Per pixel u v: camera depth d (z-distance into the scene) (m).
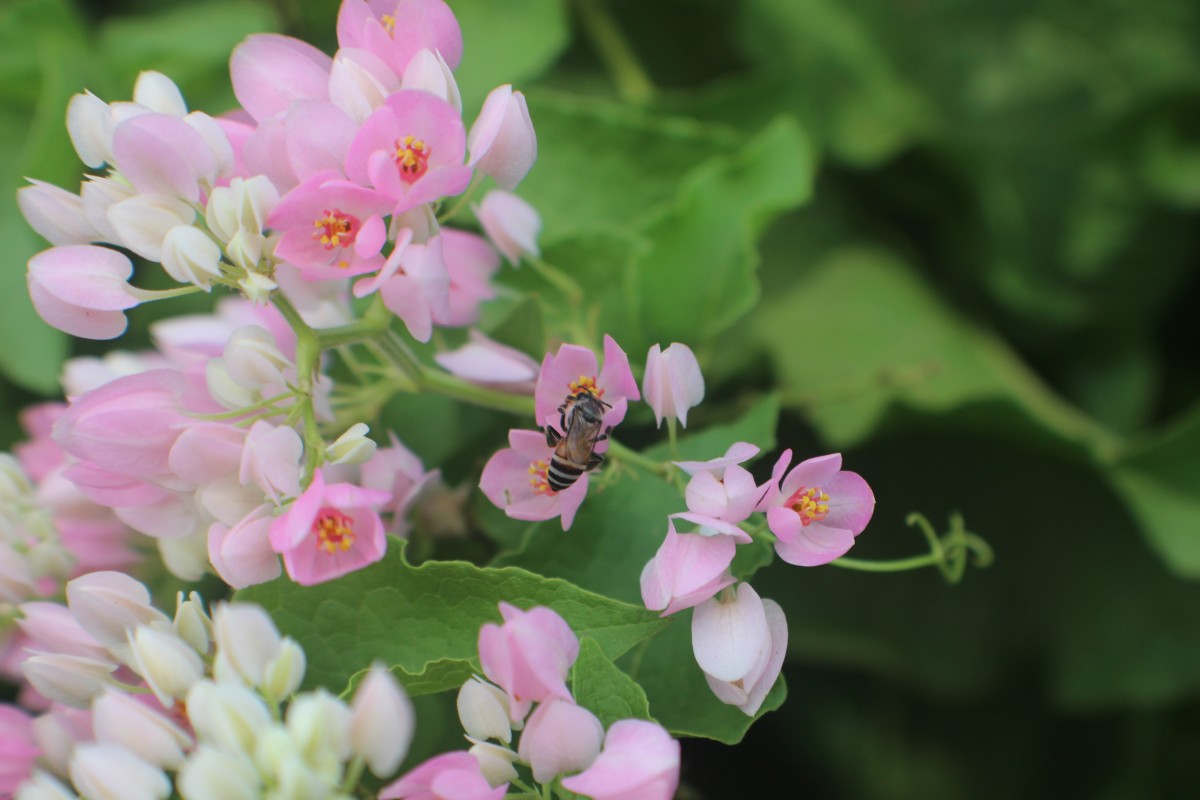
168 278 0.35
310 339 0.28
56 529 0.30
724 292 0.32
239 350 0.28
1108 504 0.37
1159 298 0.38
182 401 0.29
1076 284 0.38
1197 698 0.38
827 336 0.37
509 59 0.36
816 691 0.38
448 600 0.28
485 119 0.28
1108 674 0.37
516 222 0.31
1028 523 0.37
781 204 0.33
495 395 0.30
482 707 0.27
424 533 0.30
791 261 0.38
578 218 0.35
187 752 0.27
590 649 0.27
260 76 0.28
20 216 0.35
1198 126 0.37
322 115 0.28
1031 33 0.38
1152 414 0.39
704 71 0.40
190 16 0.37
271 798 0.26
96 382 0.31
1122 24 0.38
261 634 0.27
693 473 0.28
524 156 0.28
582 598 0.28
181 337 0.31
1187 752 0.38
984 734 0.38
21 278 0.35
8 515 0.30
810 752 0.38
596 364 0.28
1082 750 0.38
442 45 0.28
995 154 0.38
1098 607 0.37
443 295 0.28
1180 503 0.35
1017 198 0.38
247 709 0.26
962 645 0.37
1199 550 0.35
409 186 0.28
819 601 0.37
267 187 0.28
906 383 0.36
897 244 0.40
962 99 0.39
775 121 0.37
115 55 0.37
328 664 0.29
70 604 0.28
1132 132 0.38
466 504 0.30
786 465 0.27
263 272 0.28
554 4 0.37
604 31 0.38
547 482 0.29
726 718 0.29
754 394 0.33
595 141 0.35
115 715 0.27
